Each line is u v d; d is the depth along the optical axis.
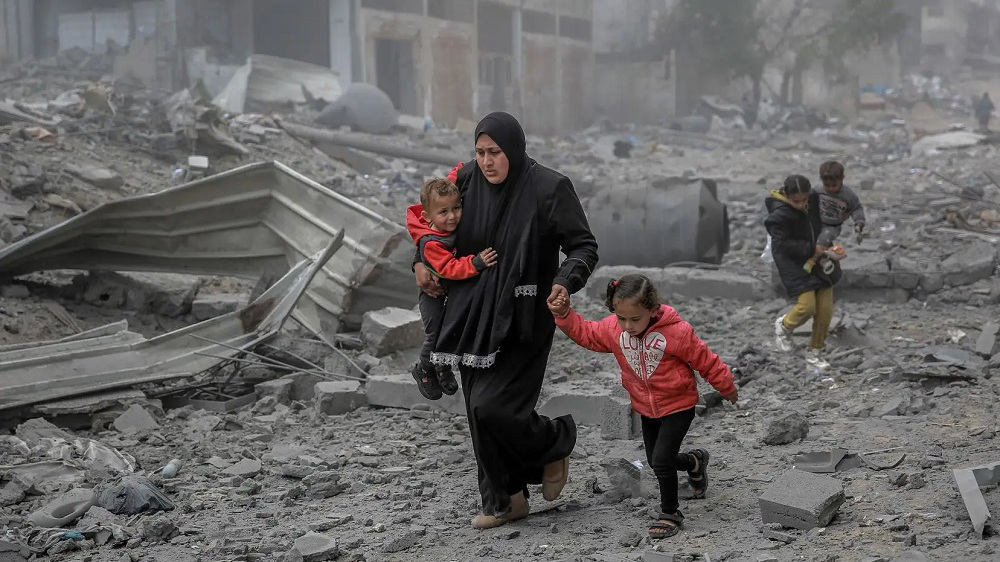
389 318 8.98
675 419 4.57
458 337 4.68
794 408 7.22
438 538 4.71
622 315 4.45
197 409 7.67
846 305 11.59
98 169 15.10
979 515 4.38
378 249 9.08
